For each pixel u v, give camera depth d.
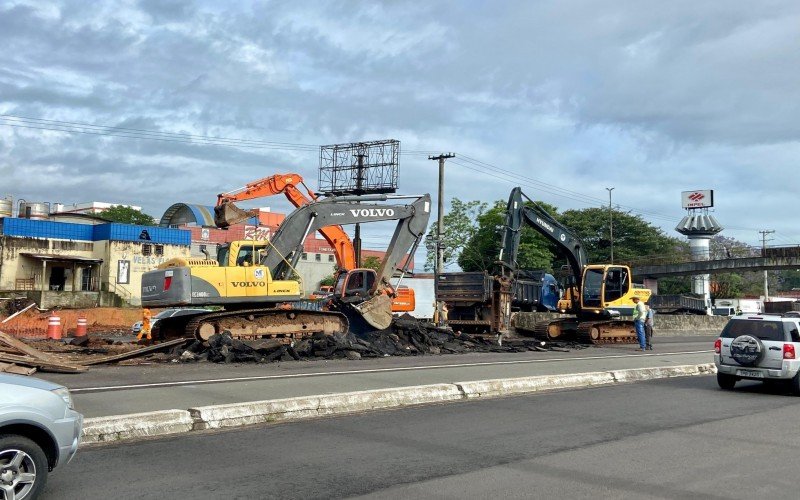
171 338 21.33
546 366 17.45
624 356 21.75
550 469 7.45
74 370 14.45
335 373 14.80
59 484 6.59
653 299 58.25
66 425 6.04
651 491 6.65
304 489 6.55
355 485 6.72
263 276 20.12
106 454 7.79
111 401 10.35
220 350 17.28
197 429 9.22
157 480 6.77
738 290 107.50
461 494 6.47
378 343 21.41
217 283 19.39
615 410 11.55
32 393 5.86
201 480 6.80
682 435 9.45
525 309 39.28
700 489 6.74
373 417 10.46
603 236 79.00
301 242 21.92
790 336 14.07
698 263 66.06
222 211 22.44
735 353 14.41
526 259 58.41
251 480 6.83
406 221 24.19
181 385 12.29
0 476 5.52
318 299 28.05
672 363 19.23
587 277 29.61
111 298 49.53
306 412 10.44
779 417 11.16
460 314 29.12
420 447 8.44
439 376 14.47
